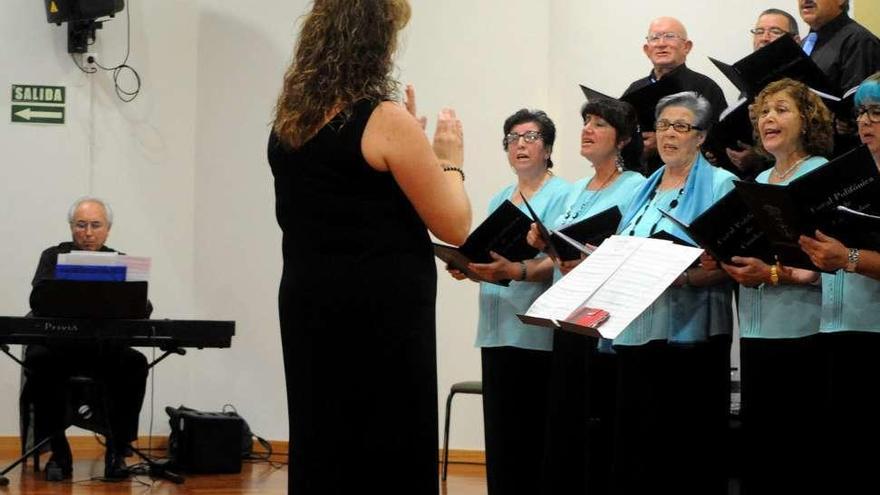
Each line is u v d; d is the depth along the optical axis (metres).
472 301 7.39
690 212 3.99
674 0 6.38
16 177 7.77
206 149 7.91
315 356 2.56
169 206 7.91
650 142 4.92
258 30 7.88
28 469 6.73
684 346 3.93
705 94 5.45
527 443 4.58
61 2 7.52
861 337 3.40
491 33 7.39
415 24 7.46
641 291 3.06
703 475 3.92
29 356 6.45
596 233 4.05
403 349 2.54
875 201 3.09
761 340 3.71
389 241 2.55
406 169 2.53
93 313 5.82
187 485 6.28
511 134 4.92
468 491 6.17
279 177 2.63
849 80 4.78
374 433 2.53
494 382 4.66
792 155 3.75
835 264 3.14
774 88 3.79
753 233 3.45
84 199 6.86
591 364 4.33
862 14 5.41
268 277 7.80
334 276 2.54
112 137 7.87
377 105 2.55
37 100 7.80
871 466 3.39
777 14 5.32
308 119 2.57
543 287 4.61
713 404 3.95
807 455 3.65
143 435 7.79
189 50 7.96
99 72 7.88
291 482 2.61
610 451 4.28
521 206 4.89
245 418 7.79
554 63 7.12
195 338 5.93
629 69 6.55
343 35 2.59
